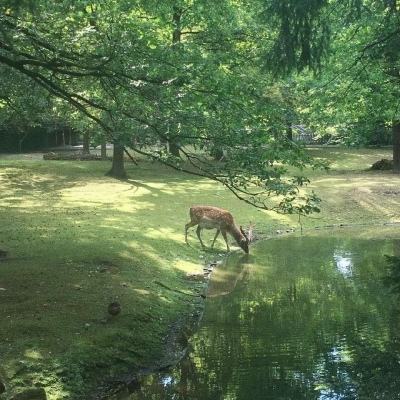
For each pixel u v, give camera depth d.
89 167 31.28
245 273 13.66
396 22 10.49
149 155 9.80
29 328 8.17
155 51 10.17
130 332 8.78
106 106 11.10
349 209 22.25
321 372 7.38
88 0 10.37
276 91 11.66
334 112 20.89
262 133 9.55
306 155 9.61
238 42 19.25
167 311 10.23
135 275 11.73
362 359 7.68
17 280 10.33
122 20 10.91
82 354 7.77
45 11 9.91
